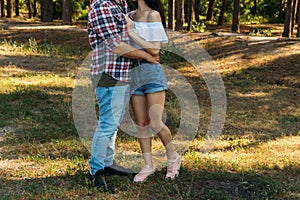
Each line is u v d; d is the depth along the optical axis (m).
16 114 7.53
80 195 4.26
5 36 17.67
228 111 9.10
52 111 7.88
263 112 9.20
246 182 4.69
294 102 10.32
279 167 5.45
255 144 6.59
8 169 5.00
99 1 4.15
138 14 4.38
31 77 11.48
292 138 7.11
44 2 24.61
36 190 4.34
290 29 20.23
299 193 4.62
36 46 16.06
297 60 14.60
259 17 33.22
